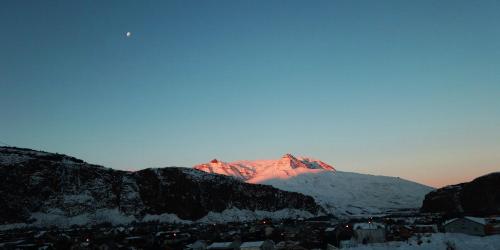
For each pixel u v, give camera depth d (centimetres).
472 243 10294
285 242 11275
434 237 11919
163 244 12375
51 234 14962
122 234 15025
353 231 12238
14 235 15275
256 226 17812
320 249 11125
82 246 11425
